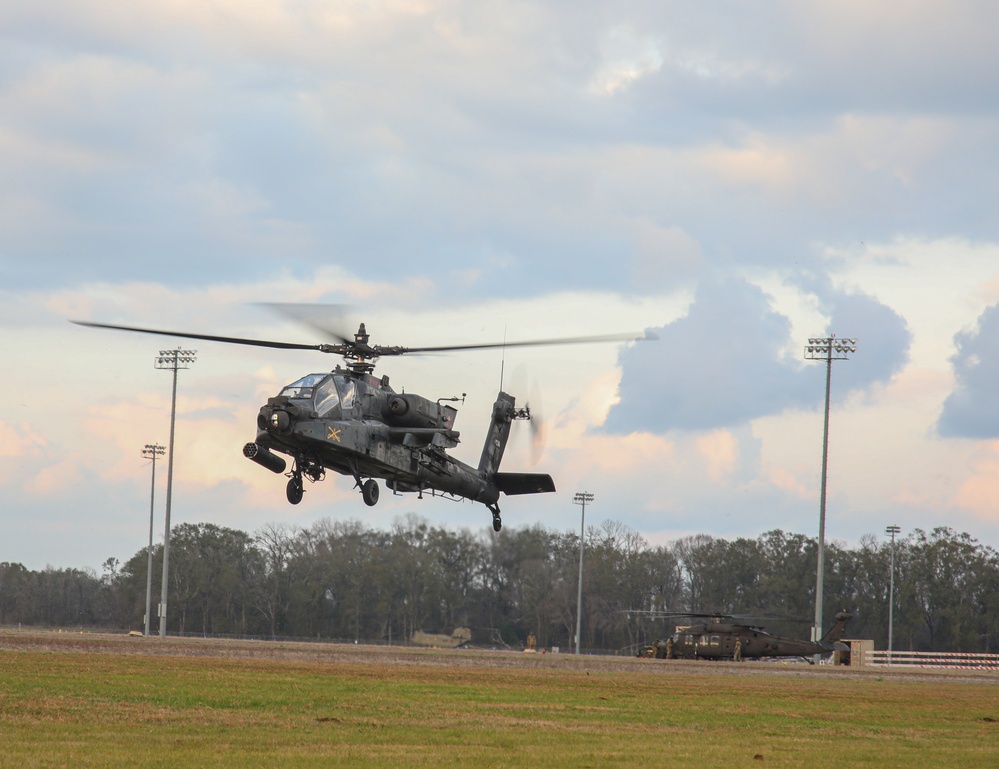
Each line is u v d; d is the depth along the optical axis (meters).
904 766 42.84
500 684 77.31
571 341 83.06
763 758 43.94
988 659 167.00
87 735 43.03
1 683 59.16
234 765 37.69
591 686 80.31
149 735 43.72
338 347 88.88
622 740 48.09
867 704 75.19
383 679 75.94
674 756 43.53
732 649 159.25
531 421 109.38
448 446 93.31
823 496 173.38
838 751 47.00
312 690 64.44
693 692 79.50
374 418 87.50
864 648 170.12
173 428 193.12
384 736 46.25
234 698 57.62
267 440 81.12
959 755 46.78
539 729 50.84
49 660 76.44
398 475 90.50
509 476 107.44
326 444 81.25
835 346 175.75
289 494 84.50
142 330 78.88
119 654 87.06
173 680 65.94
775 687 91.12
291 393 81.75
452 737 46.75
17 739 41.34
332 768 37.81
